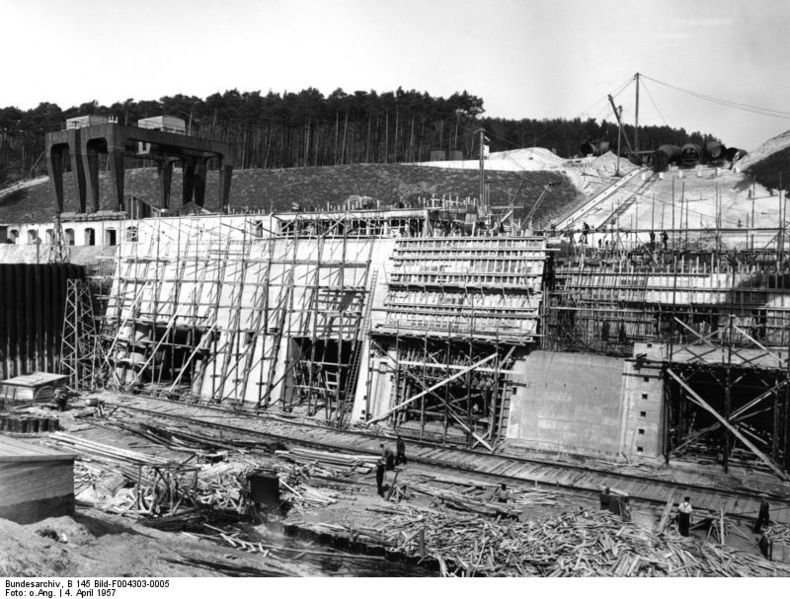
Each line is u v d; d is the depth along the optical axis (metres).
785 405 35.94
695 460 37.81
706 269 45.16
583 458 38.50
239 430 44.81
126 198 124.31
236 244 59.50
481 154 64.62
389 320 47.28
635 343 39.91
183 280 58.62
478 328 44.03
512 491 33.22
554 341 44.88
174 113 162.12
